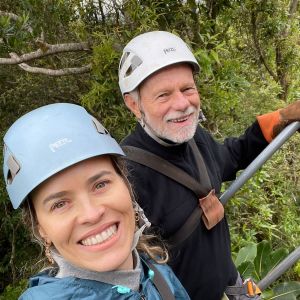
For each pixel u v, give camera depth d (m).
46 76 1.93
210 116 1.49
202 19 1.49
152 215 0.79
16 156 0.46
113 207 0.46
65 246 0.46
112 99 1.33
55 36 1.55
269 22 2.15
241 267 1.36
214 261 0.85
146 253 0.62
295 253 0.96
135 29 1.31
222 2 1.55
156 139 0.81
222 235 0.89
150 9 1.31
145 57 0.76
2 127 2.09
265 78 2.50
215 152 0.94
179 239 0.81
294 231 1.92
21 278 2.05
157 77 0.77
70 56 1.84
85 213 0.44
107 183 0.46
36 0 1.34
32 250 2.12
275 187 2.08
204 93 1.34
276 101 2.05
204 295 0.85
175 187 0.80
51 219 0.45
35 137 0.46
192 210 0.81
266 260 1.42
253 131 0.97
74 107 0.51
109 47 1.24
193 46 1.44
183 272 0.83
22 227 2.07
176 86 0.77
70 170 0.44
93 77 1.54
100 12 1.45
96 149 0.46
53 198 0.44
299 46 2.68
